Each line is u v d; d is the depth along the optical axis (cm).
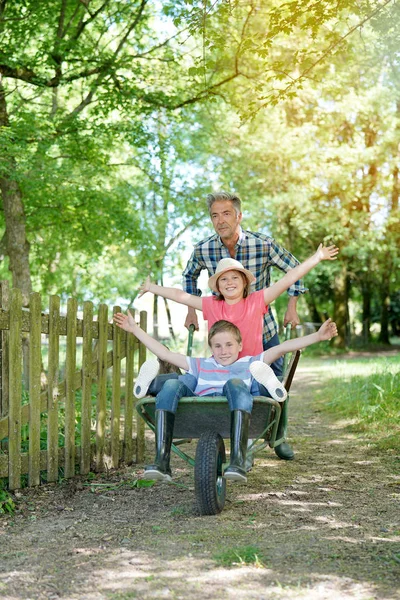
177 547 364
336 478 538
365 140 2431
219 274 484
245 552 346
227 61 1085
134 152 1602
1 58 973
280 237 2523
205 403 427
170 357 471
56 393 532
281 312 2883
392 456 620
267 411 438
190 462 466
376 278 2964
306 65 834
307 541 369
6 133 920
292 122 2286
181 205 1516
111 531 401
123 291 2278
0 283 524
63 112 1175
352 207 2506
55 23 1119
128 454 618
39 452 516
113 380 596
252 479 536
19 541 385
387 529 389
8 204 1082
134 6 1176
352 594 292
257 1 930
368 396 923
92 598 298
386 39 815
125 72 1283
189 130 1711
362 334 3091
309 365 1969
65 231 1332
